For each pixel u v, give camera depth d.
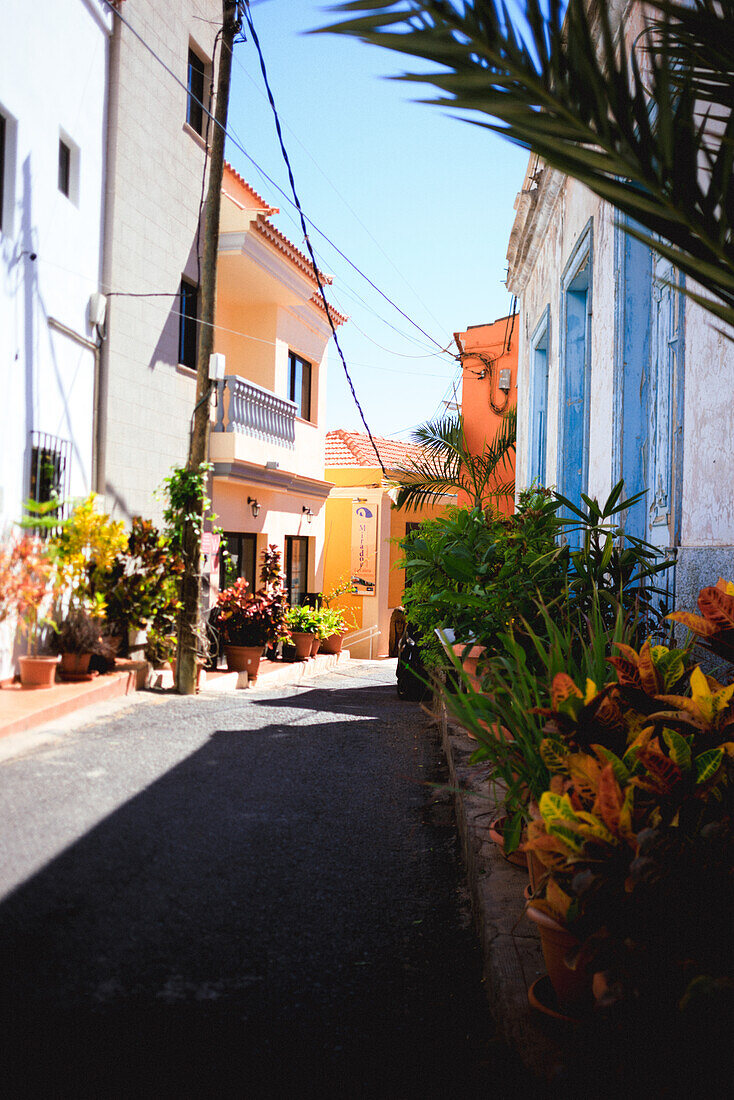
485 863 3.76
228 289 16.27
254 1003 2.83
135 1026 2.62
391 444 28.17
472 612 5.45
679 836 2.01
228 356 17.12
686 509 4.67
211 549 14.05
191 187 13.48
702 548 4.30
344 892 3.96
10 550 8.53
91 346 10.61
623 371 6.09
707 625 2.55
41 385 9.29
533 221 10.77
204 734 7.82
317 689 13.97
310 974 3.08
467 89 1.57
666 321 5.34
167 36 12.52
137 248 11.76
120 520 11.44
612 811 2.07
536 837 2.26
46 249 9.30
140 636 12.26
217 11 14.32
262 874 4.11
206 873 4.05
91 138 10.48
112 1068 2.39
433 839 4.95
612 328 6.40
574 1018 2.35
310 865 4.32
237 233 14.08
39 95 8.98
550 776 2.89
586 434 7.49
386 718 9.91
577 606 4.72
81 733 7.36
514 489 14.66
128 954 3.12
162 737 7.49
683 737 2.19
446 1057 2.56
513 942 2.96
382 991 2.98
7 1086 2.27
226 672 13.45
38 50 8.91
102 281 10.98
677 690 2.63
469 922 3.67
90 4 10.20
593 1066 1.95
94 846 4.30
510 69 1.55
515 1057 2.27
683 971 1.88
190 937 3.32
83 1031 2.58
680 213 1.64
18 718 7.11
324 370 20.16
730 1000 1.72
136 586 10.63
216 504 14.88
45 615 9.46
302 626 18.14
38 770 5.83
